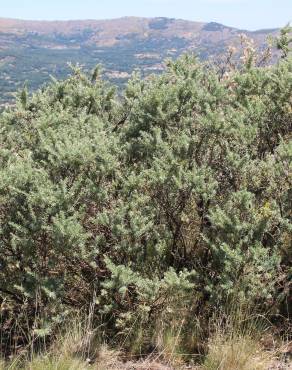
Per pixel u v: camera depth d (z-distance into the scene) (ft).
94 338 12.34
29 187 12.94
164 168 13.84
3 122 17.79
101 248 13.14
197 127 14.88
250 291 12.00
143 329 12.66
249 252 12.09
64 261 12.90
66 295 13.08
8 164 14.46
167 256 14.10
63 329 12.57
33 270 13.07
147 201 13.50
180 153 14.19
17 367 11.70
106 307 12.28
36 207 12.84
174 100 15.76
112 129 17.94
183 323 12.78
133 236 12.73
